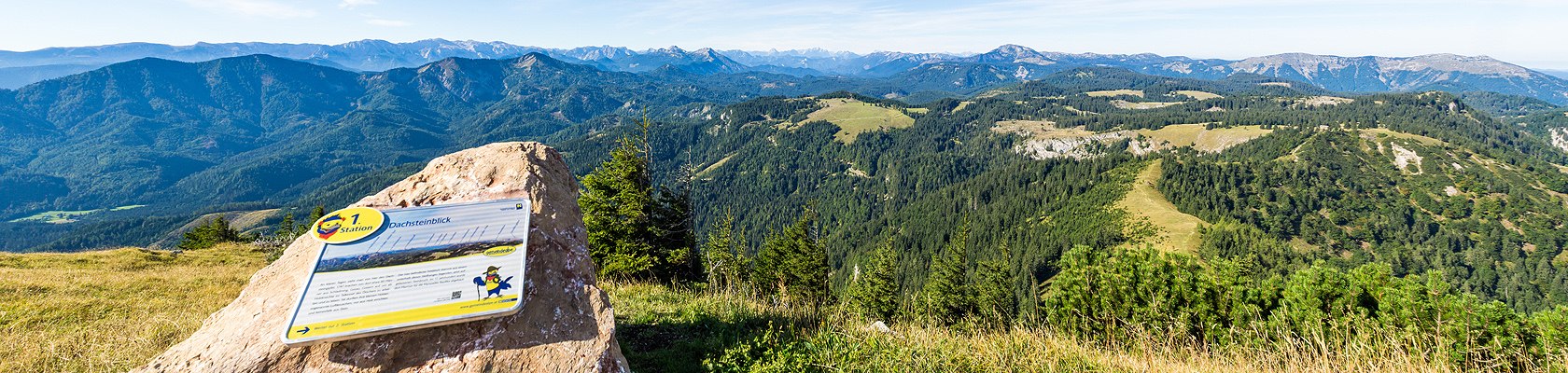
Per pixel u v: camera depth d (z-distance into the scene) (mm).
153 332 8375
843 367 6566
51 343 7750
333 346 5000
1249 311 8977
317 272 5156
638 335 8469
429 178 7012
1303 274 9344
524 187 6574
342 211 5766
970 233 155250
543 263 5828
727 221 39312
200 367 4922
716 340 7680
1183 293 9414
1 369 7070
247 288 5582
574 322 5508
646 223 20641
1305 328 7387
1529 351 6891
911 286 103562
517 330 5285
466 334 5199
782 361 6664
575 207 7039
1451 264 139250
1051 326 9094
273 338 5031
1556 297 121938
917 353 7090
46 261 24969
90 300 11867
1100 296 9945
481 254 5496
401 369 5008
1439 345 6402
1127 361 7273
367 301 5016
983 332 8414
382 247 5410
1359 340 6719
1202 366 6977
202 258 29641
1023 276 96562
